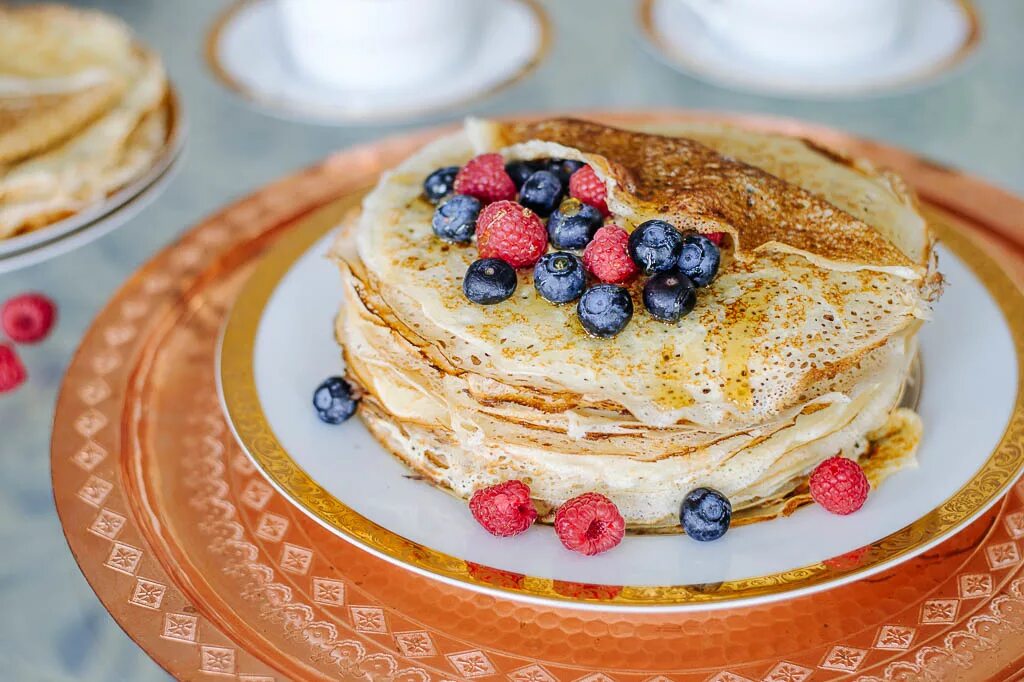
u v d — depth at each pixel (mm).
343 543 523
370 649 487
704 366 511
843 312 526
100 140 703
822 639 487
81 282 667
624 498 520
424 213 570
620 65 838
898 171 681
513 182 561
